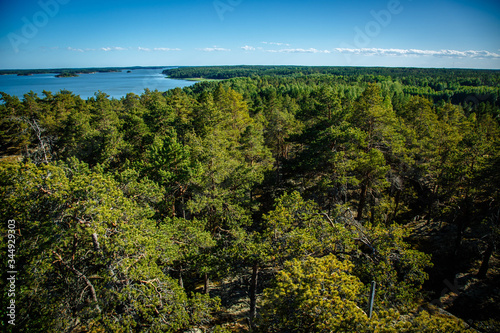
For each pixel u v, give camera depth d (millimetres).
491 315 20406
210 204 21969
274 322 12414
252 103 77125
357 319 10023
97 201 13781
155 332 13047
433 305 19672
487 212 26656
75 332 15375
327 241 17328
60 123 53688
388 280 16484
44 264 13328
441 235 29547
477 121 55875
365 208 31781
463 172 25016
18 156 51469
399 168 33281
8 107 53250
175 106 43906
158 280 14680
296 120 46312
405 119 47031
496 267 24609
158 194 20016
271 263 17703
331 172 26516
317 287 11180
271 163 37156
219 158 24266
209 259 18094
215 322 19734
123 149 29891
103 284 14117
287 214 17734
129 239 13648
